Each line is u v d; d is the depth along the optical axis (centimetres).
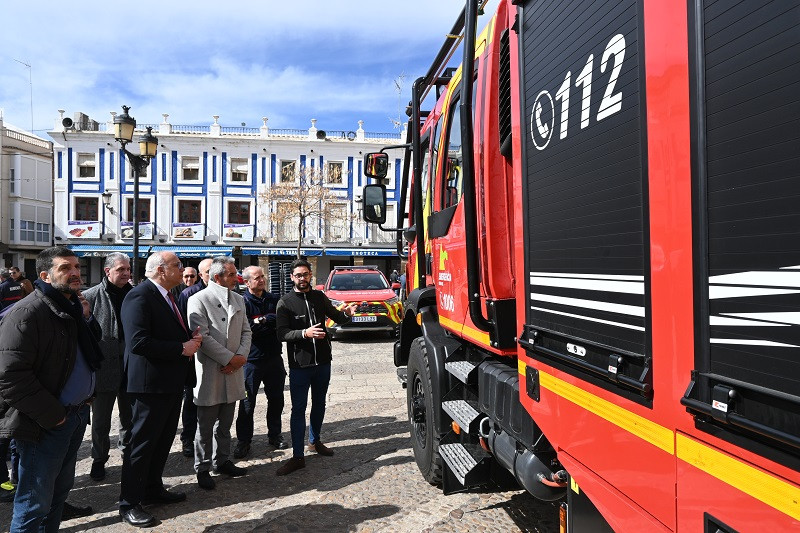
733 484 101
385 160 484
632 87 134
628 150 137
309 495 385
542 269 193
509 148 251
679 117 116
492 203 266
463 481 299
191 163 3384
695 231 111
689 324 113
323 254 3416
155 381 346
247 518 349
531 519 335
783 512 90
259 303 507
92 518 357
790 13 87
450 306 351
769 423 91
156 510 366
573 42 168
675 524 120
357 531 326
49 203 3553
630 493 139
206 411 402
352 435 530
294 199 3256
